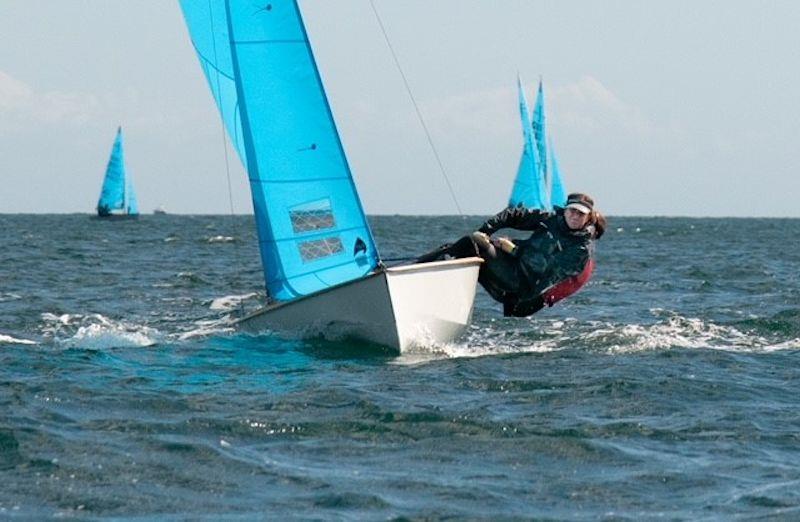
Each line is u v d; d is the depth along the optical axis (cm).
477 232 5381
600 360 5334
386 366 5062
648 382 4697
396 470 3316
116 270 12462
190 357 5297
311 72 5616
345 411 4050
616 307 8338
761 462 3488
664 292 9944
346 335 5406
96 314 7562
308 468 3319
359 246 5631
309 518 2858
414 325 5288
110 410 4038
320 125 5616
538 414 4091
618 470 3369
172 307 8188
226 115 5953
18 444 3475
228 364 5094
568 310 8038
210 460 3375
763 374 5084
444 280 5300
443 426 3828
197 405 4138
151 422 3828
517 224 5428
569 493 3122
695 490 3166
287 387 4522
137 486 3109
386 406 4116
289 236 5666
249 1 5575
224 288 10000
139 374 4816
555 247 5272
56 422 3797
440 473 3297
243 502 2989
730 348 5934
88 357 5250
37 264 13162
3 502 2947
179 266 13525
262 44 5603
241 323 5906
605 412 4169
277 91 5609
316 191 5644
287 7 5597
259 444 3584
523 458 3481
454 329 5469
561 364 5200
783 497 3089
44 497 2995
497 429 3803
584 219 5259
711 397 4494
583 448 3600
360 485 3148
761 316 7569
